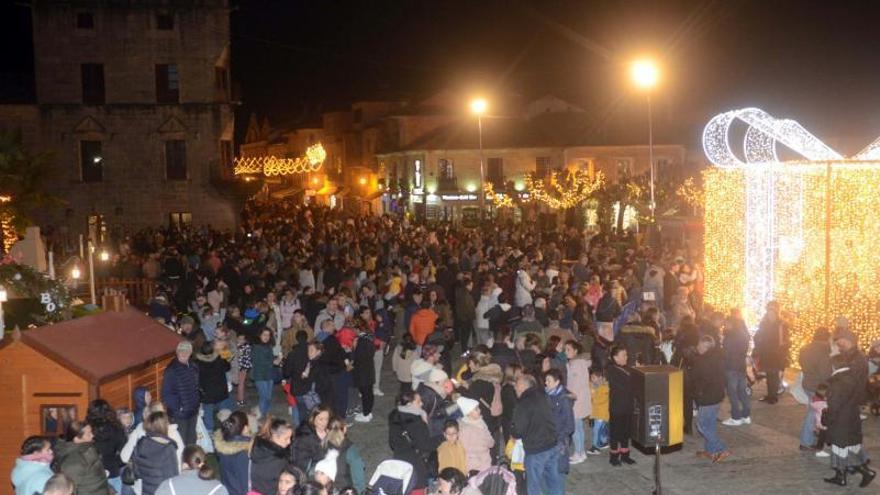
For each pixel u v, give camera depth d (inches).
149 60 1838.1
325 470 329.1
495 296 786.8
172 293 901.8
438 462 384.2
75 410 403.9
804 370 539.5
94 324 492.4
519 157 2400.3
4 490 427.5
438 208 2416.3
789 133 738.8
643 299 757.3
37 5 1795.0
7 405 427.5
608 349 553.6
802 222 746.2
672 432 480.7
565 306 719.7
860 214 732.0
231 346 626.5
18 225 1217.4
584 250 1154.7
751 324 768.9
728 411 617.0
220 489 306.5
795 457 516.7
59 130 1815.9
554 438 414.3
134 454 348.5
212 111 1860.2
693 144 2407.7
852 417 462.0
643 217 1740.9
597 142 2363.4
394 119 2608.3
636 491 463.8
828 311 691.4
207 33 1852.9
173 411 465.4
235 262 1052.5
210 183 1866.4
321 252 1147.3
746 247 776.9
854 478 480.4
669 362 592.7
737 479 480.1
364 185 2891.2
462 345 812.0
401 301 782.5
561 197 2106.3
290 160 3117.6
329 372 526.6
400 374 580.7
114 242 1664.6
